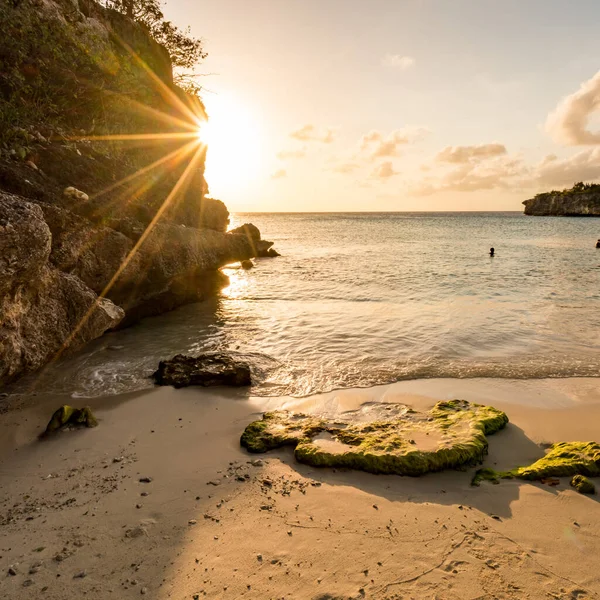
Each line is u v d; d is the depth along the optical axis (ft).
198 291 59.11
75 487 16.53
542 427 21.95
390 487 16.83
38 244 22.13
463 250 131.95
